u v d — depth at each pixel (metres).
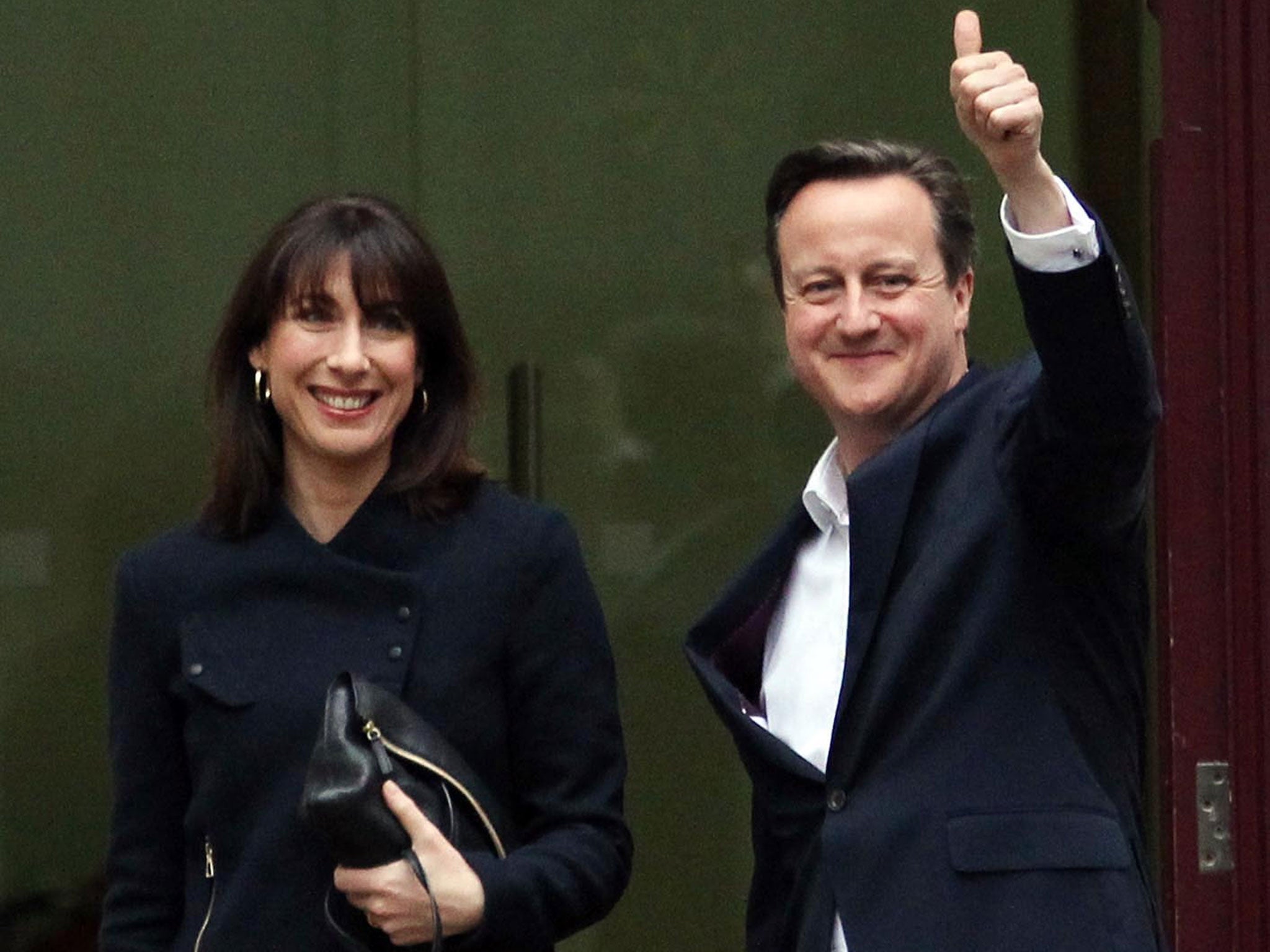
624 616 10.52
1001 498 6.58
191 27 10.37
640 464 10.53
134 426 10.38
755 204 10.55
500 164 10.49
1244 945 9.33
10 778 10.29
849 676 6.71
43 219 10.32
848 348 7.05
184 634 7.18
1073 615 6.55
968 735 6.52
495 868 6.73
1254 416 9.38
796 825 6.94
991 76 6.07
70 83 10.32
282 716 6.98
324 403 7.14
